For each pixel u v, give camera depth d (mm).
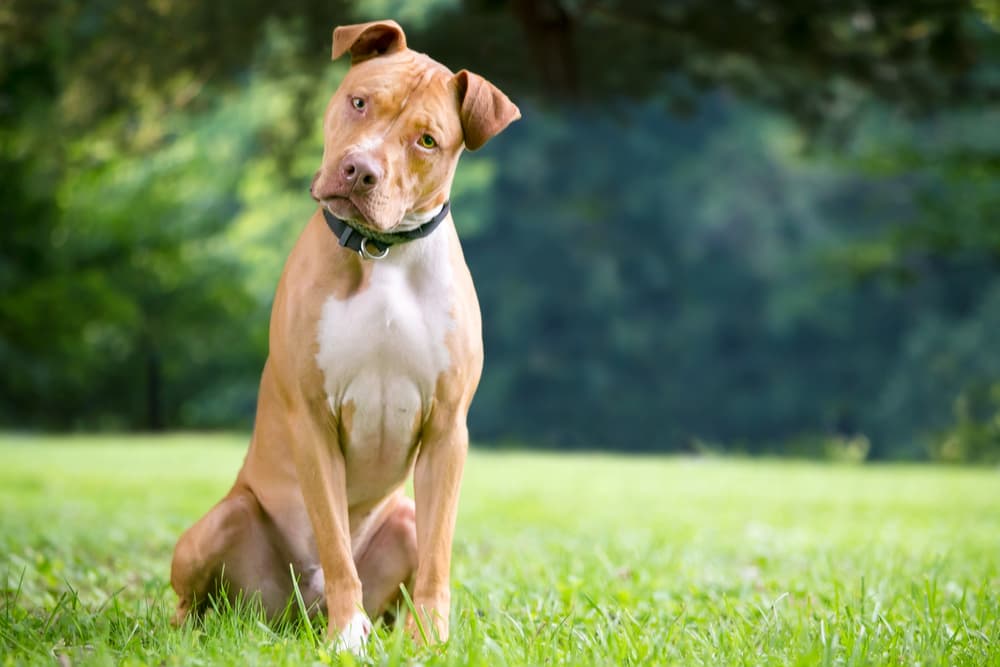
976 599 5441
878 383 41562
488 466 19000
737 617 4883
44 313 25250
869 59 12516
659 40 13516
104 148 13242
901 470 20391
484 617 4930
